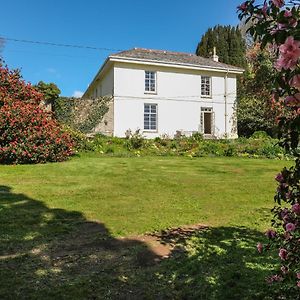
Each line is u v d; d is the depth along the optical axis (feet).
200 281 10.84
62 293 9.96
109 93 76.59
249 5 6.13
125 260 12.51
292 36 5.10
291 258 7.59
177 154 52.29
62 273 11.33
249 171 35.50
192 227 16.63
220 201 22.04
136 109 74.28
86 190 24.53
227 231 15.97
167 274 11.37
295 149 6.29
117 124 72.74
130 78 74.02
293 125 5.80
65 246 13.83
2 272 11.26
